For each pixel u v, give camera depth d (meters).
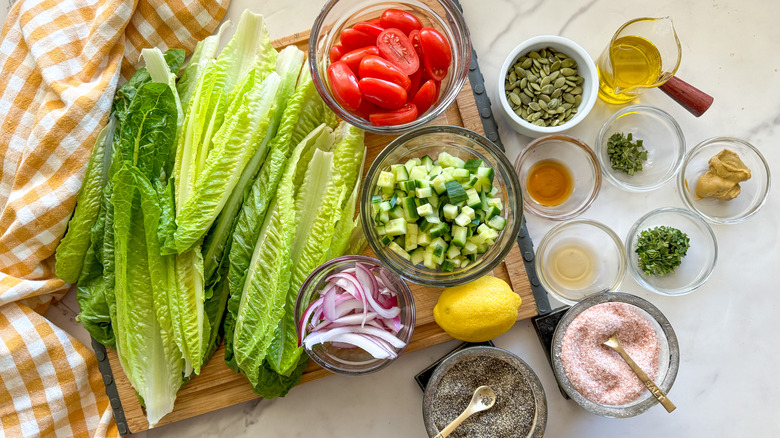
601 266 0.88
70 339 0.85
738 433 0.88
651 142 0.88
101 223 0.82
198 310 0.79
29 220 0.83
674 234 0.86
